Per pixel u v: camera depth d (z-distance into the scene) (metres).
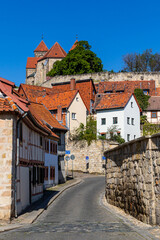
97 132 63.34
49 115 41.06
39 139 25.84
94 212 19.16
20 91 75.25
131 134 63.00
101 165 53.19
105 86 83.69
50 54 114.94
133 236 11.87
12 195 16.34
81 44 103.88
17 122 17.34
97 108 63.94
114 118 62.47
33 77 123.94
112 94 65.88
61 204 23.14
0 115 16.64
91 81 77.94
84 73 94.44
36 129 23.12
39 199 25.19
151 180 13.55
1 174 16.33
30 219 16.06
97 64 102.12
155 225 13.34
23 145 19.41
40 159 26.20
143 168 14.51
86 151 54.88
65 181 41.91
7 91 17.45
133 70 109.50
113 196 22.38
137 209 15.66
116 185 21.39
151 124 67.75
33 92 74.31
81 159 55.44
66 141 57.72
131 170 16.94
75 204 23.14
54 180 37.28
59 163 41.00
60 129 39.78
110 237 11.74
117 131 61.22
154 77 91.25
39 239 11.50
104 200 25.56
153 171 13.51
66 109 62.09
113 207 21.34
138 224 14.30
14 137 16.83
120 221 15.60
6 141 16.53
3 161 16.42
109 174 23.95
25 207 19.89
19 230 13.45
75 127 63.88
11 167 16.39
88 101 76.19
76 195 28.98
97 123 63.94
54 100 65.44
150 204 13.51
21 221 15.64
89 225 14.55
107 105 63.56
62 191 32.09
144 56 109.31
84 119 66.38
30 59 136.88
